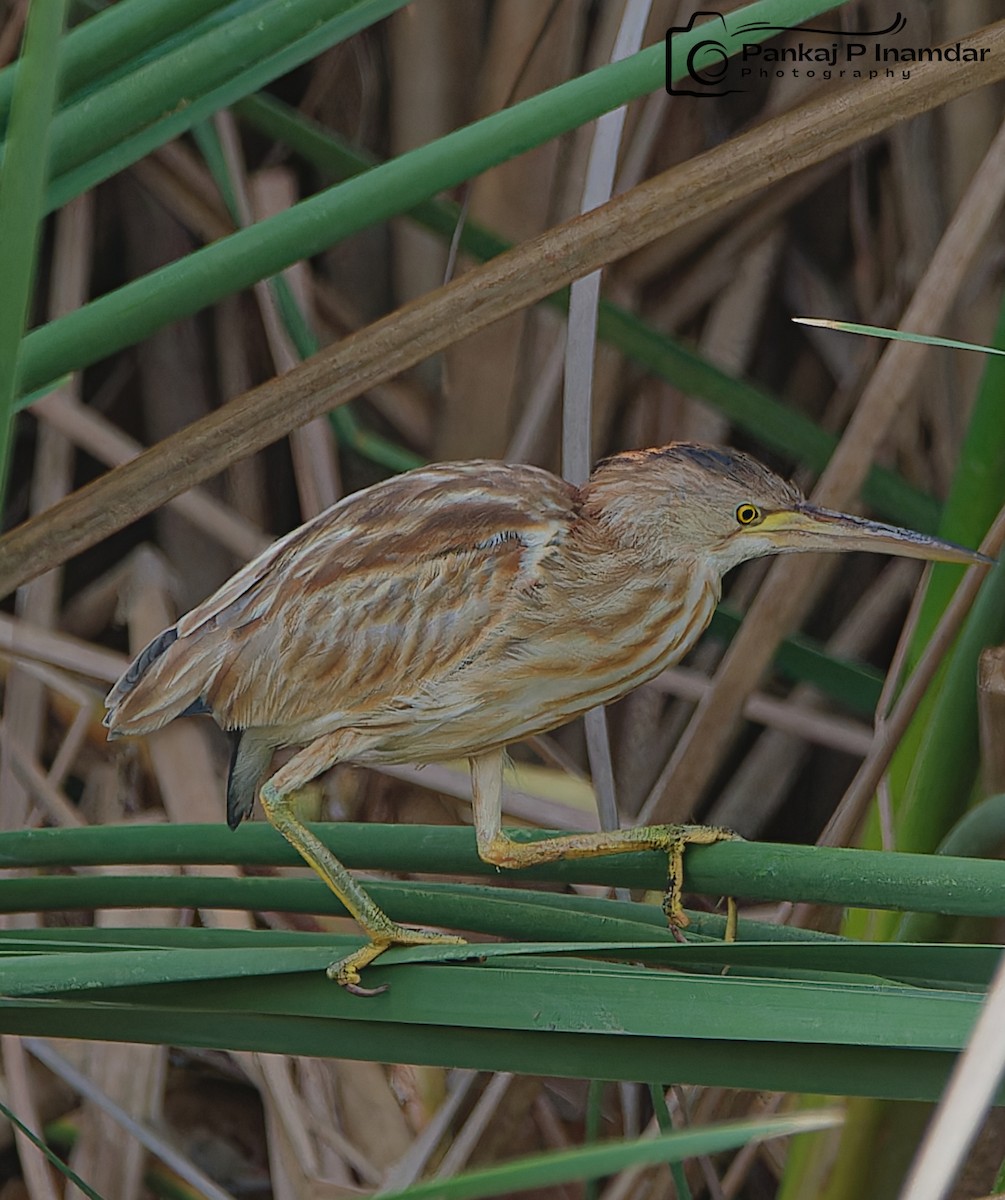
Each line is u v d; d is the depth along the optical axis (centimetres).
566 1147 609
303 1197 601
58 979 578
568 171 611
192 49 580
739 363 616
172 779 611
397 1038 580
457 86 614
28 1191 605
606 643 591
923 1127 593
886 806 595
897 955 579
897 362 600
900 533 591
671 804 601
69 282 614
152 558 617
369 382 582
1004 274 612
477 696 590
